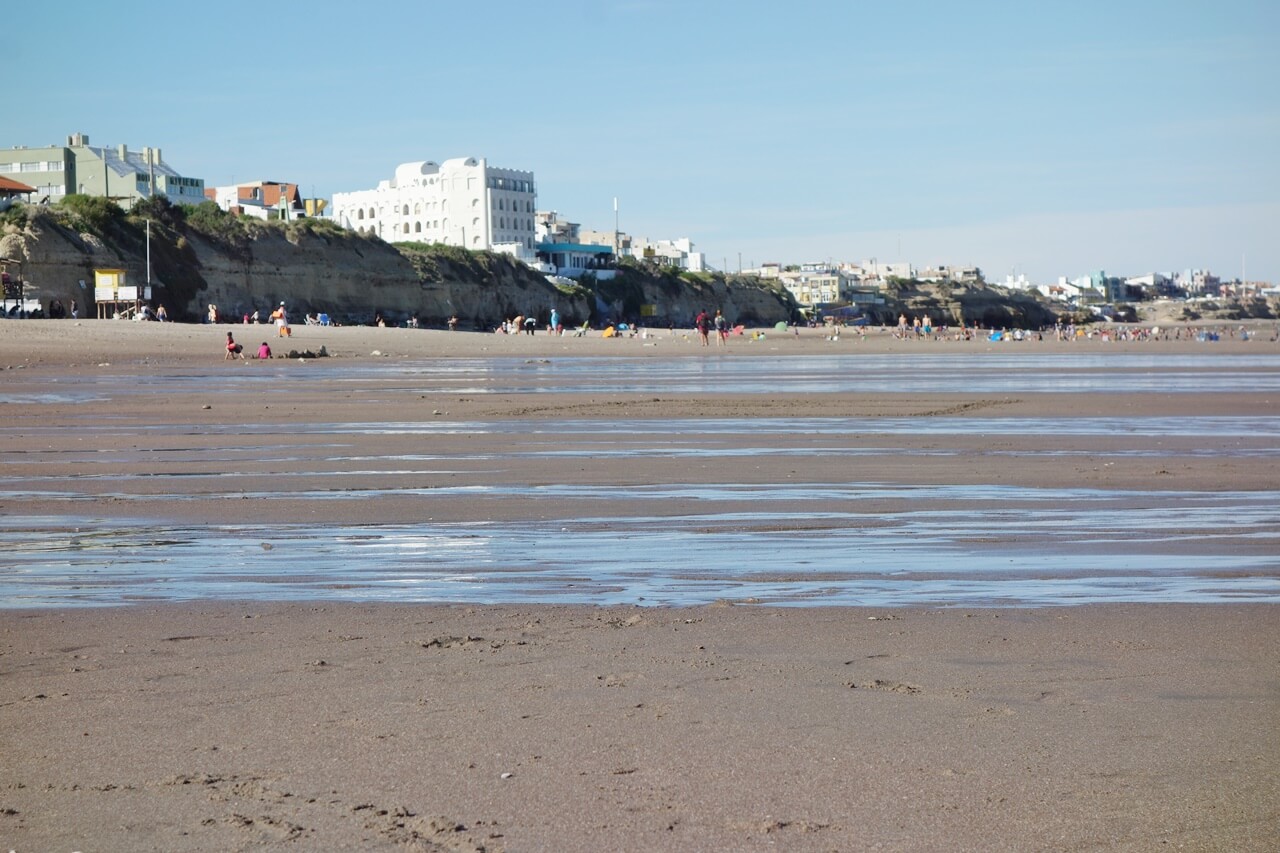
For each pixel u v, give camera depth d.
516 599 8.44
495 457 18.30
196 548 10.62
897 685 6.16
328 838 4.33
